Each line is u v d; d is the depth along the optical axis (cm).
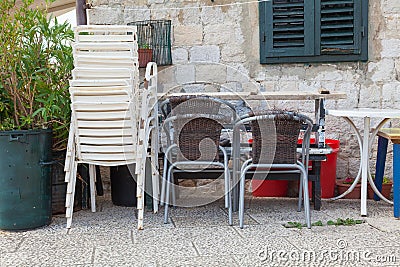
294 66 529
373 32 517
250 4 531
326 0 516
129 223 416
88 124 408
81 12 545
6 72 418
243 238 365
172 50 543
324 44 520
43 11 459
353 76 522
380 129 479
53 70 444
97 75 410
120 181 478
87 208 474
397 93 519
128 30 427
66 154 419
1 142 386
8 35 410
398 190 418
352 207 464
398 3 514
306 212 395
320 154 446
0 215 393
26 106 424
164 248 345
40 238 375
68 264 316
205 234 378
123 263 316
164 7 543
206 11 538
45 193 406
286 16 523
